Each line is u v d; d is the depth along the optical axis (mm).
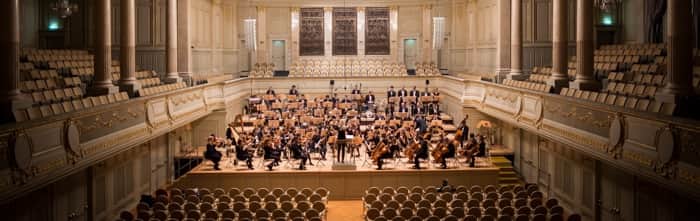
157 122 25031
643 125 16578
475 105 34312
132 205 25578
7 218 16922
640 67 25219
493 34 38656
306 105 39469
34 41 34969
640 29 34281
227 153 31719
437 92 41906
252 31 39094
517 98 27062
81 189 21203
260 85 43312
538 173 28516
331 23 47562
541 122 24234
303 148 29234
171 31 30781
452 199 23516
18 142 14969
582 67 23797
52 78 24031
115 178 23828
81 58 30141
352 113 37375
